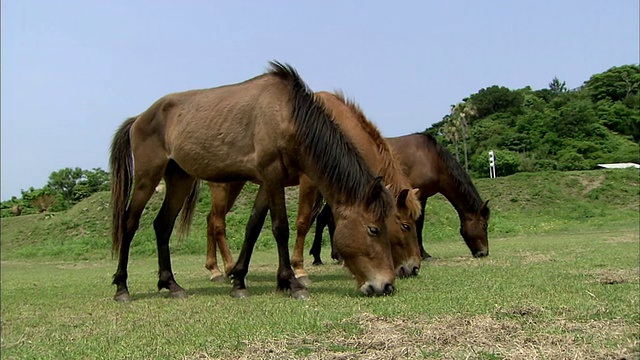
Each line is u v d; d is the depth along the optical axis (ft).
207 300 19.93
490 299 16.20
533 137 188.65
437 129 225.35
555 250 35.19
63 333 15.40
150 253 57.16
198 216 68.85
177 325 15.16
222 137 20.74
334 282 24.32
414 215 22.31
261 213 20.99
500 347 10.98
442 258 33.94
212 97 21.59
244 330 13.55
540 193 86.28
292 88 19.69
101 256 59.82
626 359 9.97
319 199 29.25
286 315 15.26
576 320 13.10
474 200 32.35
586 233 56.34
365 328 13.00
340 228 18.39
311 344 11.88
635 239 43.29
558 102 224.53
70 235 75.56
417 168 31.55
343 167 18.37
